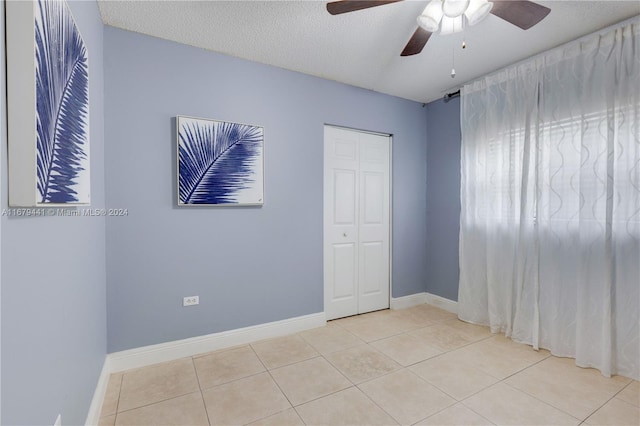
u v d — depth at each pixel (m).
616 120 2.01
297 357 2.28
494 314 2.73
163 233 2.21
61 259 1.07
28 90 0.74
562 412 1.66
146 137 2.14
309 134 2.81
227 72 2.42
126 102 2.07
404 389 1.87
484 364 2.17
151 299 2.17
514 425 1.56
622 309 2.00
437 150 3.48
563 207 2.26
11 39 0.72
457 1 1.48
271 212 2.63
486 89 2.78
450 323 2.97
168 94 2.20
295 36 2.17
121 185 2.07
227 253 2.44
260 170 2.53
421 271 3.61
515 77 2.56
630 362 1.98
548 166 2.35
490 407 1.70
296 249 2.76
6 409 0.68
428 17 1.60
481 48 2.33
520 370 2.09
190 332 2.31
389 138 3.41
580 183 2.16
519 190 2.56
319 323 2.88
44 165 0.81
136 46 2.10
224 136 2.37
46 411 0.91
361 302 3.25
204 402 1.74
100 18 1.91
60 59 0.96
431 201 3.56
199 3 1.81
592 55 2.11
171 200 2.23
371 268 3.31
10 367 0.70
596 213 2.10
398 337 2.64
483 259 2.88
